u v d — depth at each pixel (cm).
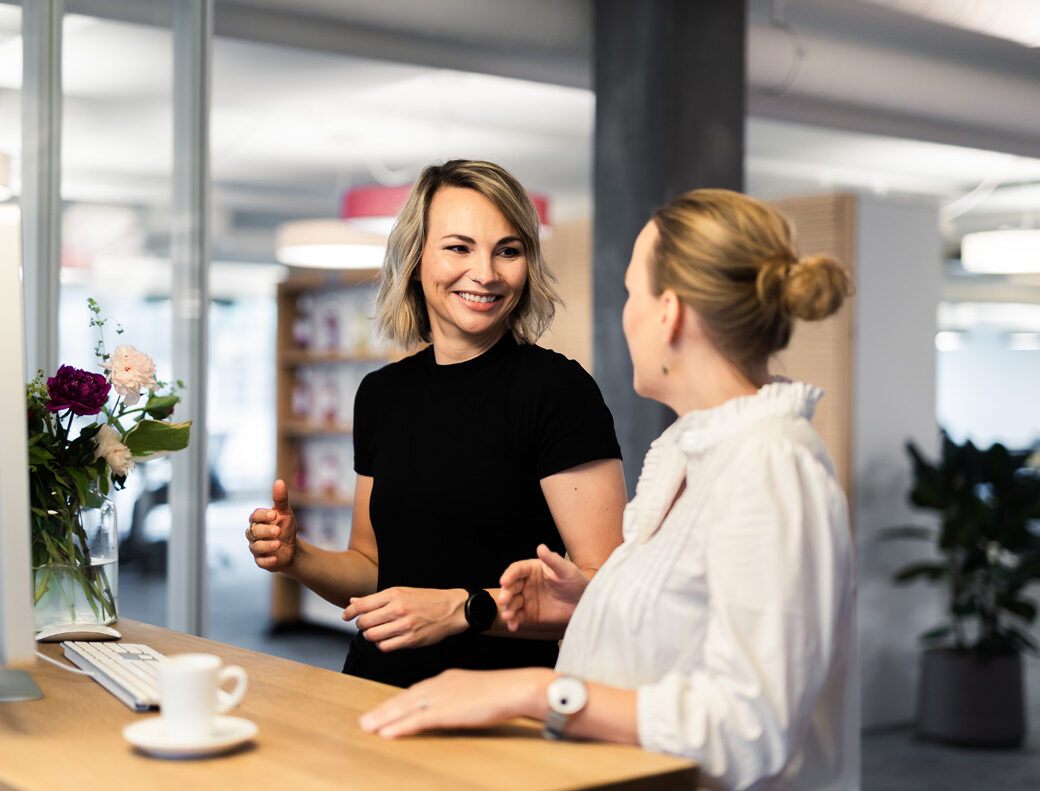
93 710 162
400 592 191
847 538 146
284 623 766
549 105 821
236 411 1870
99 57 388
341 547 763
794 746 139
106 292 390
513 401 217
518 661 214
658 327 158
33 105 372
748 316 151
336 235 691
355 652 227
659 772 132
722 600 139
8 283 150
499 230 220
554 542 222
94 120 386
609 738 141
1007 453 561
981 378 2219
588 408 215
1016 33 538
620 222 521
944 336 2177
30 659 148
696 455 153
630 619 151
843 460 572
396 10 486
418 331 238
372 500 228
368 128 893
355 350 746
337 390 766
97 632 211
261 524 226
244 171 1078
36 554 209
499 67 553
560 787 126
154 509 495
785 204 597
